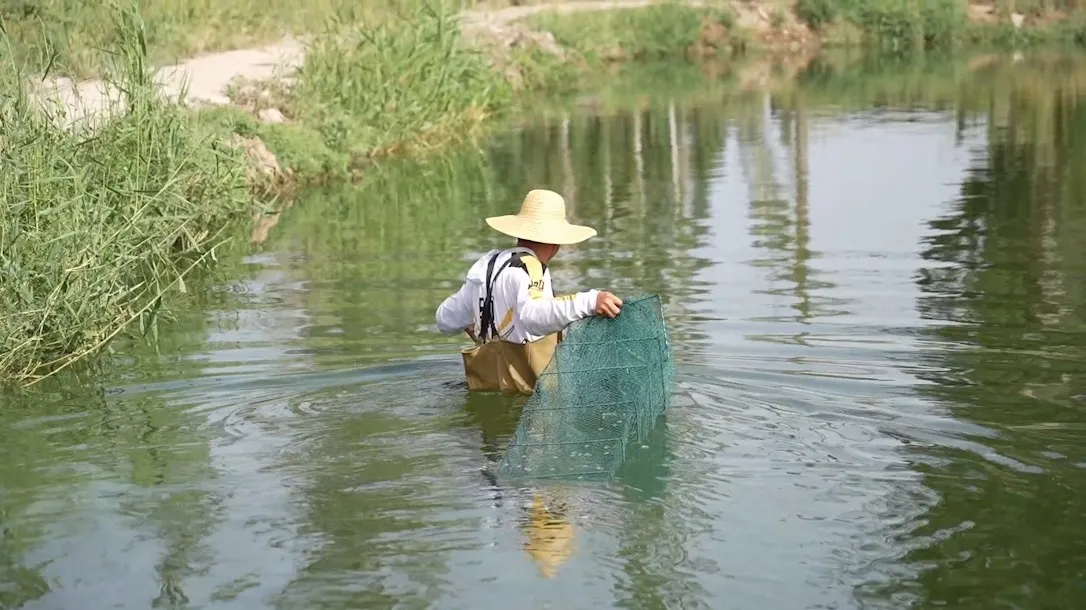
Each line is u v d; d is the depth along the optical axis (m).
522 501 5.32
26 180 8.60
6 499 5.53
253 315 8.82
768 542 4.94
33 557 4.96
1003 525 5.09
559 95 24.78
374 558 4.86
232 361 7.64
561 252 10.66
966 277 9.45
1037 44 32.31
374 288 9.58
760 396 6.72
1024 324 8.09
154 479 5.74
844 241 10.91
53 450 6.18
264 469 5.79
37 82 11.08
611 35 31.20
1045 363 7.26
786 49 32.94
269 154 14.91
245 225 12.52
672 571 4.70
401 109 18.28
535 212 6.77
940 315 8.35
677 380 7.02
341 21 20.12
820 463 5.74
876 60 29.97
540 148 17.83
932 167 14.95
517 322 6.71
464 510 5.25
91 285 8.20
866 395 6.72
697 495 5.38
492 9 32.28
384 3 22.08
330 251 11.10
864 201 12.90
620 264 10.16
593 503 5.31
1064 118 18.91
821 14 33.78
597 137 18.70
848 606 4.46
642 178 14.92
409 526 5.12
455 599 4.52
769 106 21.67
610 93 24.78
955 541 4.95
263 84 17.20
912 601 4.50
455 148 18.11
